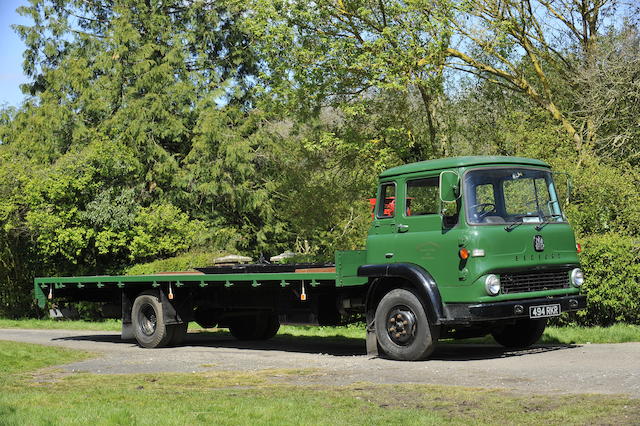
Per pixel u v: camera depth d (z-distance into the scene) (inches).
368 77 896.3
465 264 419.2
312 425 267.4
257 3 934.4
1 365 455.5
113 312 636.1
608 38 894.4
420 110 1008.2
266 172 1355.8
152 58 1353.3
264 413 287.6
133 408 301.9
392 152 950.4
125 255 1083.9
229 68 1416.1
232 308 577.6
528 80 1030.4
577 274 455.8
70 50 1430.9
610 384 327.3
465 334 477.4
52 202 1019.3
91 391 352.2
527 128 866.1
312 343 599.2
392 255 452.4
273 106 985.5
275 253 1368.1
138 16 1360.7
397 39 875.4
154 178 1293.1
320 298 502.9
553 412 275.9
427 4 854.5
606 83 824.9
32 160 1075.9
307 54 910.4
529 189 449.1
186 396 333.1
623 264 589.3
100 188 1058.1
